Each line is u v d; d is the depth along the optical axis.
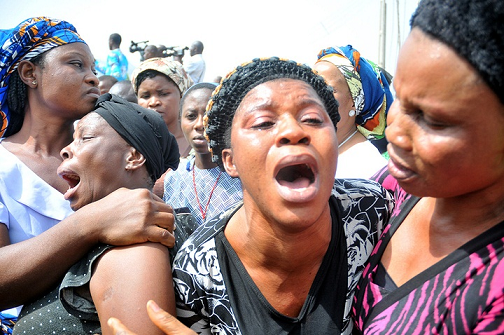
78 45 2.01
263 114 1.04
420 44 0.80
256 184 1.04
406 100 0.83
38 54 1.94
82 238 1.29
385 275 1.04
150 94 3.21
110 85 4.54
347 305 1.13
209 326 1.19
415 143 0.85
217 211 2.35
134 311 1.11
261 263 1.13
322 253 1.13
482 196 0.90
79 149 1.48
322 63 2.30
